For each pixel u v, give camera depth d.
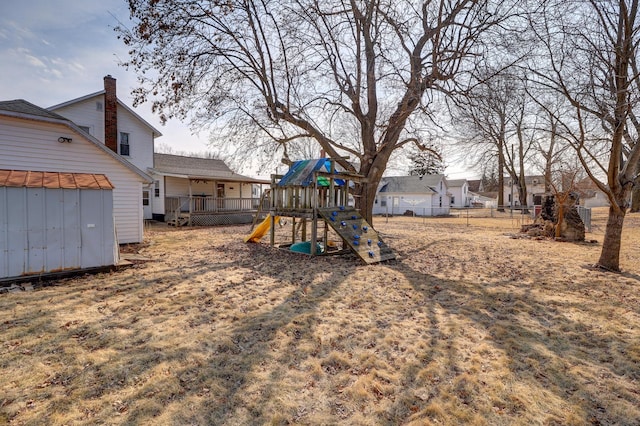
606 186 7.38
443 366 3.18
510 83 8.99
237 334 3.82
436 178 35.44
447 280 6.42
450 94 9.86
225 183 23.41
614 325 4.24
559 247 10.86
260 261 8.13
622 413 2.54
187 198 18.61
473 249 10.32
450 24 9.33
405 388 2.82
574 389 2.85
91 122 16.31
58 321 4.05
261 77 10.39
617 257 7.37
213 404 2.56
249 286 5.83
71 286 5.59
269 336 3.79
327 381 2.92
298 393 2.74
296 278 6.46
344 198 10.34
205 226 18.06
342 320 4.32
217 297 5.14
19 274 5.66
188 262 7.84
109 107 15.50
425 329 4.08
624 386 2.90
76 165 9.38
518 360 3.32
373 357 3.34
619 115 6.49
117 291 5.34
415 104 10.27
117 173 10.33
